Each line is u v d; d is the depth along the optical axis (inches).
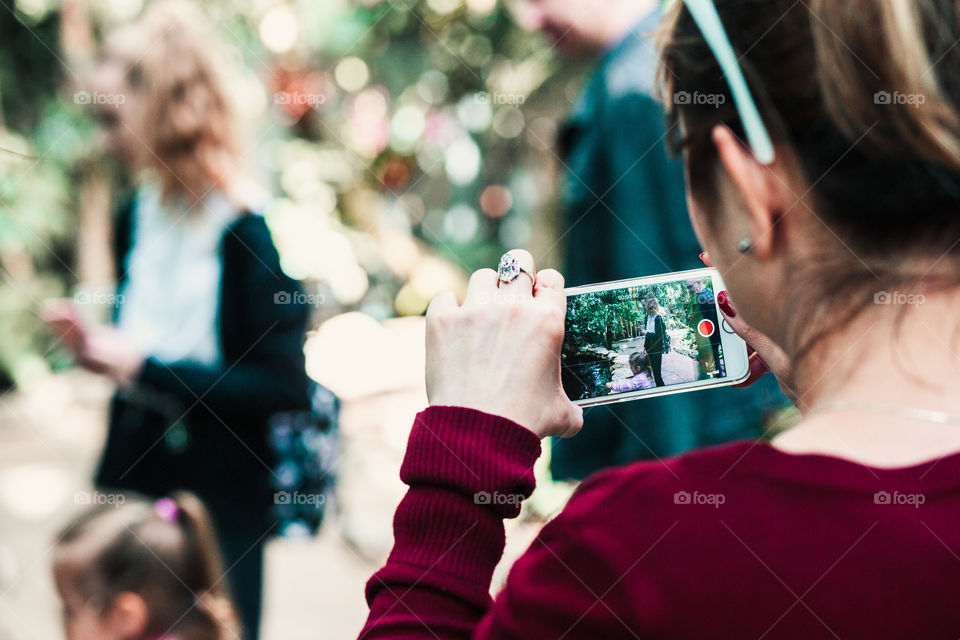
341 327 196.4
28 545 141.4
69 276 224.1
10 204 213.5
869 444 23.1
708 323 40.6
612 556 22.5
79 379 217.8
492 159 231.8
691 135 26.7
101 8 221.8
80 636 75.4
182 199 82.8
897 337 23.8
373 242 221.9
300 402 80.7
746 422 73.9
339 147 221.5
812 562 21.7
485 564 27.4
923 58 23.3
